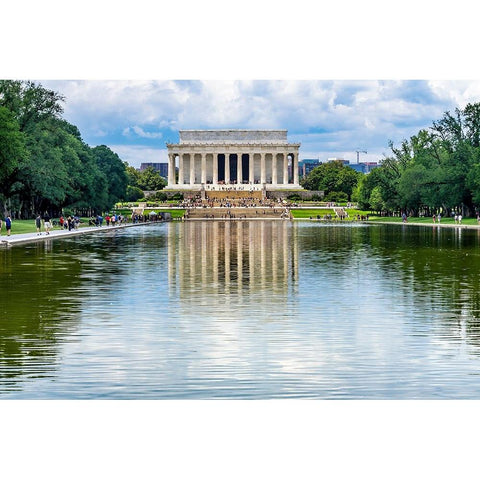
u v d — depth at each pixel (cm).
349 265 5619
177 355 2489
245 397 2042
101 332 2870
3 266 5491
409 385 2148
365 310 3400
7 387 2122
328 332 2875
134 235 10544
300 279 4659
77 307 3478
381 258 6284
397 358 2450
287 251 7112
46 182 12525
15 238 9019
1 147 10600
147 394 2062
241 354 2506
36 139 13012
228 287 4244
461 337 2777
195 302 3647
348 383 2167
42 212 16600
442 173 15600
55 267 5416
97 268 5341
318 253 6850
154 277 4756
